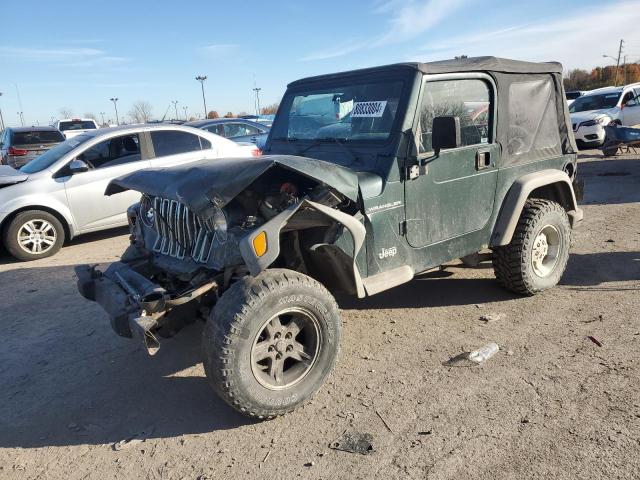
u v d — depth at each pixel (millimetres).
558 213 4746
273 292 3016
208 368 3000
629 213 7773
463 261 4648
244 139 12797
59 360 4309
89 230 7875
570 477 2545
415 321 4504
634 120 15836
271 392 3127
